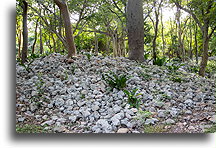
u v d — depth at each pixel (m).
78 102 3.26
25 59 5.62
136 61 5.77
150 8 7.30
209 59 8.14
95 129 2.57
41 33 10.16
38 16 8.34
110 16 8.22
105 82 3.89
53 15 8.12
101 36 10.96
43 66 4.93
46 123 2.73
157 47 10.30
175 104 3.23
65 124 2.74
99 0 7.38
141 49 5.91
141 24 5.88
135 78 4.09
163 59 5.83
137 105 3.04
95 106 3.08
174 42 10.16
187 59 9.55
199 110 3.01
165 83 4.08
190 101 3.24
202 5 5.27
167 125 2.62
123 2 7.21
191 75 4.98
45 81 4.01
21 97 3.36
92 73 4.43
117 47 9.26
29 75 4.34
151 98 3.35
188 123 2.65
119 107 3.00
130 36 5.92
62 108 3.13
